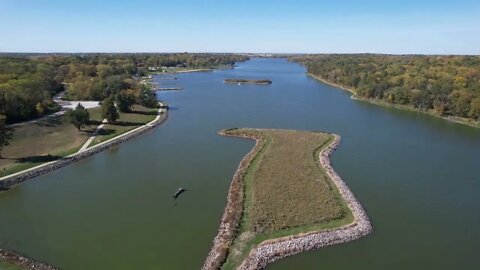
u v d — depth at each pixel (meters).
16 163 80.38
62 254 49.38
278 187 66.44
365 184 71.06
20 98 109.00
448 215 59.91
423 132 112.62
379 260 48.22
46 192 68.88
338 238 52.00
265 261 47.25
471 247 51.41
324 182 68.62
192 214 60.09
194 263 47.66
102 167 81.50
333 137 100.56
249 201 61.94
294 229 53.50
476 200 65.06
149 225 56.81
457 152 92.31
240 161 84.25
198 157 87.44
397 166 81.19
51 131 103.69
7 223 57.62
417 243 52.03
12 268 45.44
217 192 68.12
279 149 88.69
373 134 108.56
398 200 64.69
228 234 52.16
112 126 112.38
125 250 50.31
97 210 61.72
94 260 48.03
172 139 102.56
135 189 69.81
